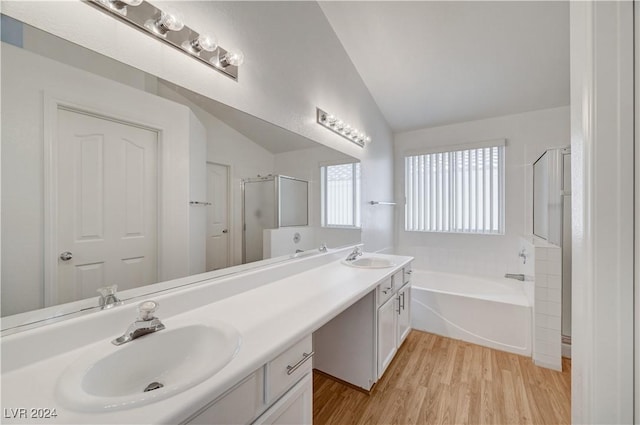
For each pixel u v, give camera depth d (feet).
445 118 10.98
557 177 7.57
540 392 5.87
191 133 4.21
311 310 3.90
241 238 5.11
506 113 10.16
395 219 12.46
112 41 3.28
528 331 7.28
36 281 2.72
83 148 3.05
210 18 4.41
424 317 8.79
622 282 1.95
